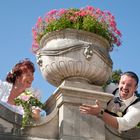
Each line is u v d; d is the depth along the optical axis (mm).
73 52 7477
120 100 7734
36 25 8125
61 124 7250
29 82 7742
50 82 7820
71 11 7859
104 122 7477
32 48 8289
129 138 7750
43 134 7211
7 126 7027
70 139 7156
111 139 7617
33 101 7410
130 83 7609
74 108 7355
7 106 7215
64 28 7637
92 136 7305
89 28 7668
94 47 7562
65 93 7367
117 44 8156
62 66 7441
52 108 7664
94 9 7957
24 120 7109
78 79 7586
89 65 7477
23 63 7762
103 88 8242
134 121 7309
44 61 7609
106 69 7703
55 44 7578
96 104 6848
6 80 7762
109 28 8070
